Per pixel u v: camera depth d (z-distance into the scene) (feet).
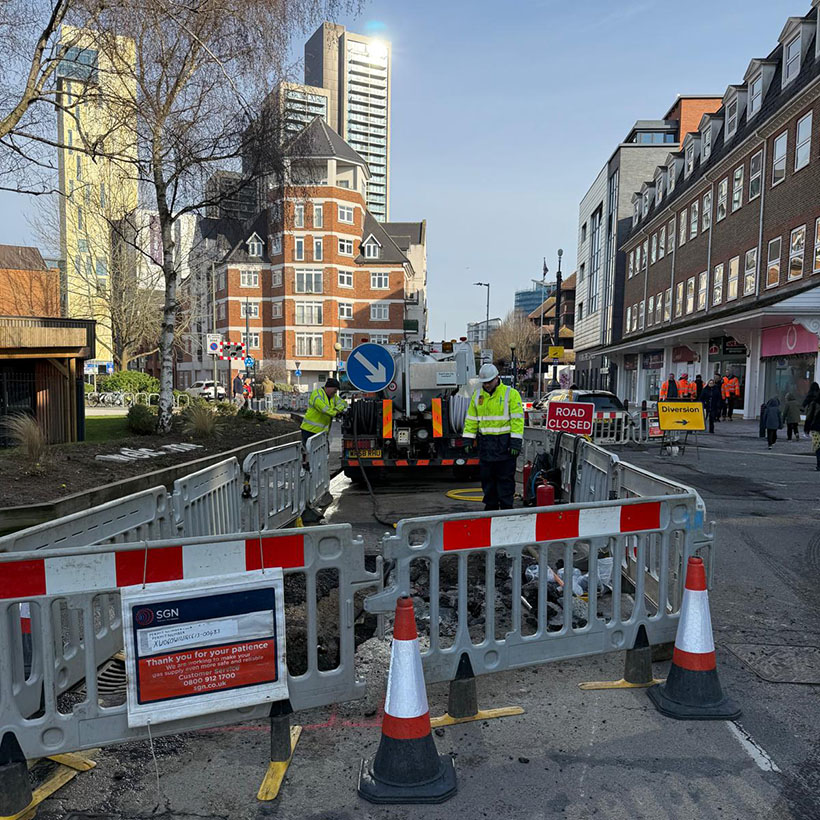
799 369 70.64
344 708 12.00
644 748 10.50
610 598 17.12
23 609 12.10
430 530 11.07
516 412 24.70
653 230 125.29
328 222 189.57
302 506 28.45
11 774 8.97
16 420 34.19
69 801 9.35
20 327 41.83
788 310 62.69
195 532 17.79
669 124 149.59
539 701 12.10
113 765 10.24
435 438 35.42
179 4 35.70
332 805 9.23
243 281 193.77
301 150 47.52
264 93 44.11
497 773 9.88
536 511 11.75
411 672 9.57
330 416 34.37
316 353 192.13
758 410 80.74
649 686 12.60
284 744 10.12
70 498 25.22
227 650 9.59
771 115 74.33
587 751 10.43
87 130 42.63
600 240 168.35
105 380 115.24
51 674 9.12
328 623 15.69
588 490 23.47
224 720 9.75
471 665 11.39
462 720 11.33
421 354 38.81
